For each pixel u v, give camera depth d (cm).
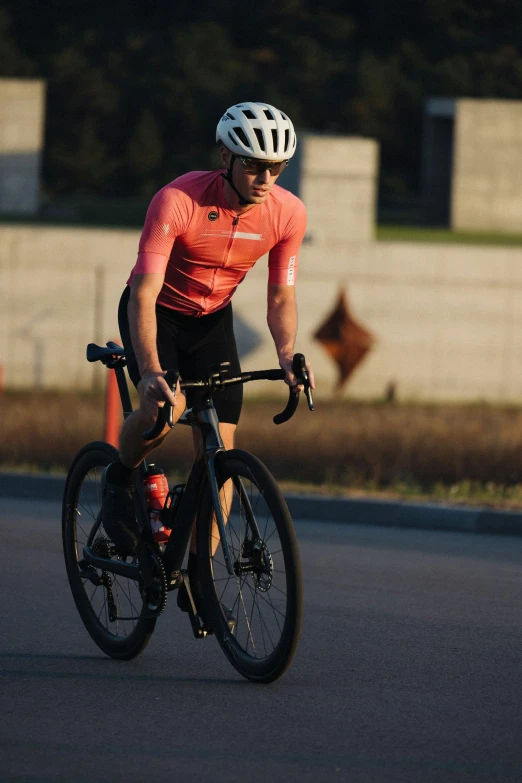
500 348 6109
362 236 6700
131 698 1451
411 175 17275
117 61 17225
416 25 18188
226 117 1459
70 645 1706
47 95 16788
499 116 11031
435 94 17238
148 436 1422
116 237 5747
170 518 1559
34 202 10269
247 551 1484
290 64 17438
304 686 1512
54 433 3800
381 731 1341
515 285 6097
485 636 1792
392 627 1834
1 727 1338
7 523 2672
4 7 17400
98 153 16762
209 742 1297
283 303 1594
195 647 1706
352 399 5975
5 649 1677
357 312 5975
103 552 1667
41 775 1193
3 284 5688
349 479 3278
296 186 6669
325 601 2005
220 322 1581
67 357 5744
